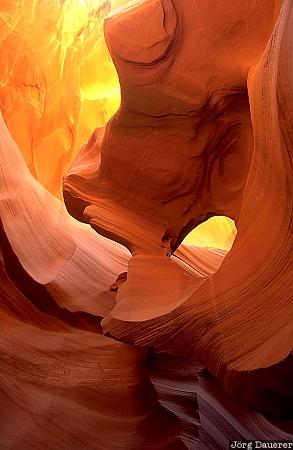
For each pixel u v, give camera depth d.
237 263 2.75
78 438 3.33
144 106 3.63
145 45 3.51
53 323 3.50
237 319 2.56
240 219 2.90
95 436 3.39
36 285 3.37
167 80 3.50
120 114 3.73
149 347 2.86
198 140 3.62
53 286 3.42
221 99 3.41
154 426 3.55
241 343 2.49
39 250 3.48
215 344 2.61
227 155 3.61
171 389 3.35
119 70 3.59
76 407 3.38
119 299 3.23
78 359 3.51
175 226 3.82
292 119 2.13
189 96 3.47
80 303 3.51
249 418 3.09
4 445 3.10
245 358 2.42
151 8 3.51
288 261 2.37
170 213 3.81
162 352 2.83
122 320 3.00
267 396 2.47
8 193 3.49
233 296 2.64
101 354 3.56
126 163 3.81
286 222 2.38
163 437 3.53
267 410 2.53
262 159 2.62
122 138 3.79
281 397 2.45
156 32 3.48
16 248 3.31
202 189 3.73
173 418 3.53
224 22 3.30
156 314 2.89
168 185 3.75
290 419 2.65
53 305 3.45
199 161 3.67
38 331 3.42
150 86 3.54
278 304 2.37
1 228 3.29
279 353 2.20
